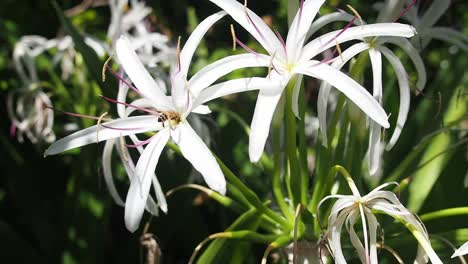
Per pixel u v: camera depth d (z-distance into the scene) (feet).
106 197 2.82
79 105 3.01
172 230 2.79
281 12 3.84
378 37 2.05
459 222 2.36
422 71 2.17
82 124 2.97
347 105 2.14
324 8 2.91
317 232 2.12
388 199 1.86
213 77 1.89
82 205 2.83
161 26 3.45
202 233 2.96
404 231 2.22
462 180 2.54
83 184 2.84
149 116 1.98
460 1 3.80
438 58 4.04
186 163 2.73
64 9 3.79
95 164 2.82
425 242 1.84
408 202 2.55
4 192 3.28
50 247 3.06
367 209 1.86
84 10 3.70
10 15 3.77
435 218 2.09
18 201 3.16
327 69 1.88
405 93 2.06
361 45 2.02
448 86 2.70
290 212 2.18
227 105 2.99
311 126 3.11
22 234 3.21
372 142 1.98
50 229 3.13
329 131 2.14
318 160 2.23
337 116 2.12
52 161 3.26
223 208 2.92
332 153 2.32
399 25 1.94
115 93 2.27
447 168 2.55
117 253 3.02
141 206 1.86
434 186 2.55
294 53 1.95
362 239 2.10
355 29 1.95
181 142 1.88
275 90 1.86
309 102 3.18
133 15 3.28
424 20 2.30
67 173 3.27
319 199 2.15
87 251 2.82
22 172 3.20
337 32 1.96
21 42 3.27
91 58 2.27
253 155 1.78
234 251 2.19
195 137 1.88
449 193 2.53
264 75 3.39
